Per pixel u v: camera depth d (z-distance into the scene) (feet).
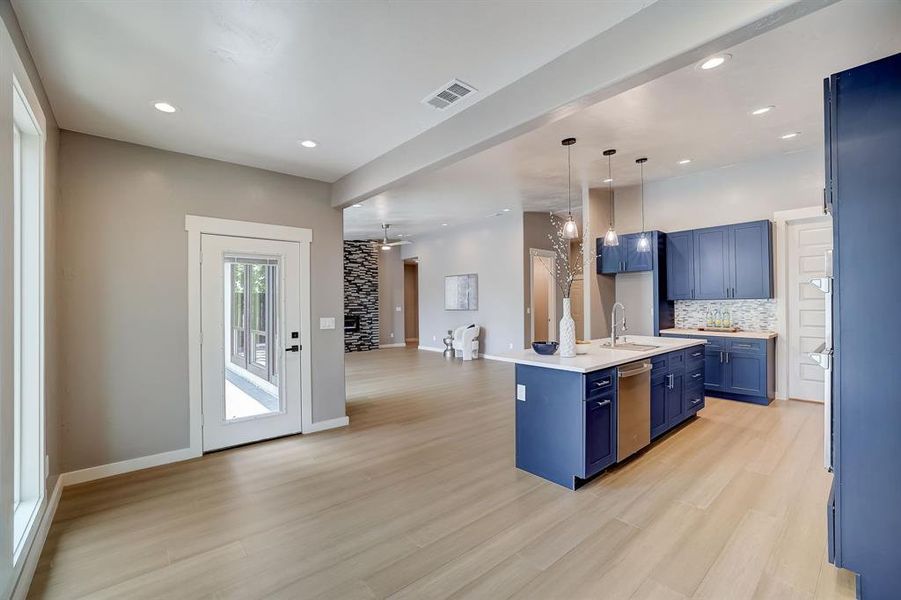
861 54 8.85
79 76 7.81
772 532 7.50
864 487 5.82
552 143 14.06
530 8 6.29
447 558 6.92
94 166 10.39
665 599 5.90
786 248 16.17
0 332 4.99
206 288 12.04
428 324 34.24
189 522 8.16
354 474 10.37
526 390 10.39
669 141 13.97
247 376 12.69
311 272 14.05
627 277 20.81
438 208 24.26
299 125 10.14
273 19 6.39
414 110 9.46
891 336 5.64
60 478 9.59
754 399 16.15
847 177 5.90
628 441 10.51
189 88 8.36
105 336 10.45
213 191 12.22
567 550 7.07
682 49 6.00
